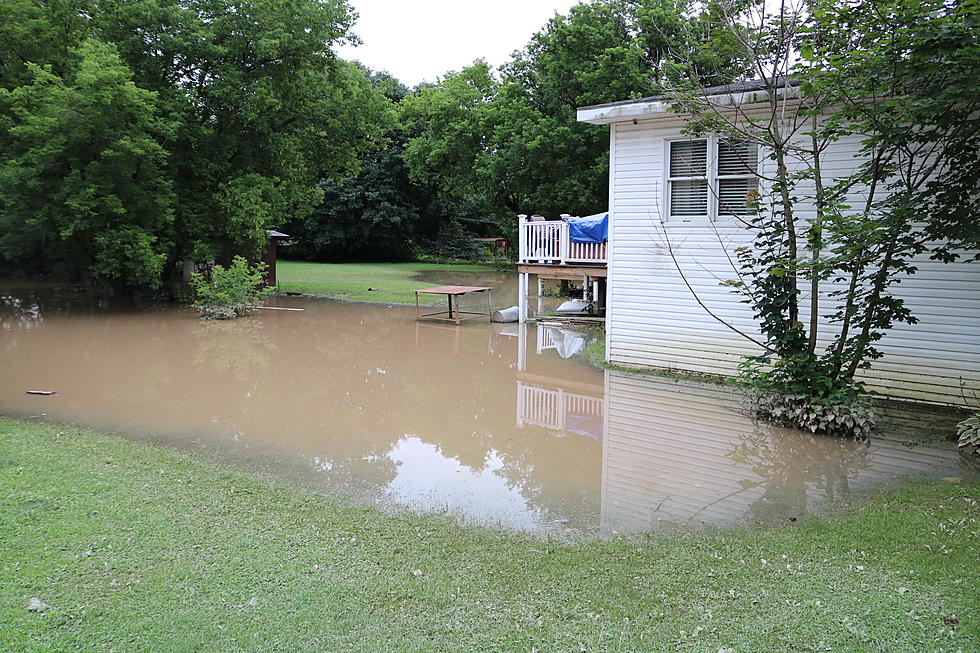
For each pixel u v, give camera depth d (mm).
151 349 12812
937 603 3621
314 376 10812
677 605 3684
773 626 3430
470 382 10484
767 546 4547
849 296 7160
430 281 28250
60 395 9062
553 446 7266
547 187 26234
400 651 3211
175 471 6012
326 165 23562
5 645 3166
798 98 8383
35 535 4434
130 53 17578
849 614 3531
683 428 7805
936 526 4781
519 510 5328
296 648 3223
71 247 18078
